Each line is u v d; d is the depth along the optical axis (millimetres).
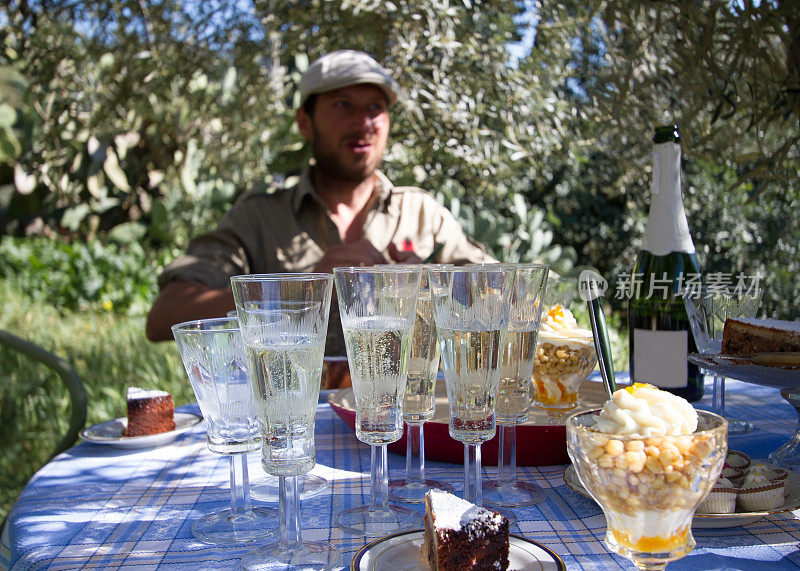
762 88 1844
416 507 961
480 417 880
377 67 2623
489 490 1006
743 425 1315
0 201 7211
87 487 1088
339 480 1081
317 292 760
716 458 635
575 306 5164
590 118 3152
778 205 4645
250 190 2719
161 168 6457
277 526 912
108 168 6121
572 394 1259
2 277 6781
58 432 3176
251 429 919
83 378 3752
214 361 871
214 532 890
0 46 3309
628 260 6488
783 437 1249
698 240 5328
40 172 4535
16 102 4660
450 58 3686
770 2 1658
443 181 4555
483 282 831
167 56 3512
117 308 6340
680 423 678
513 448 1028
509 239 5039
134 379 3814
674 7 1898
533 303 941
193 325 915
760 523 870
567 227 6730
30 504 1018
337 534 878
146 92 3666
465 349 855
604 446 636
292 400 770
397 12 3492
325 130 2598
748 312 1264
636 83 2168
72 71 3549
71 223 6918
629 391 726
